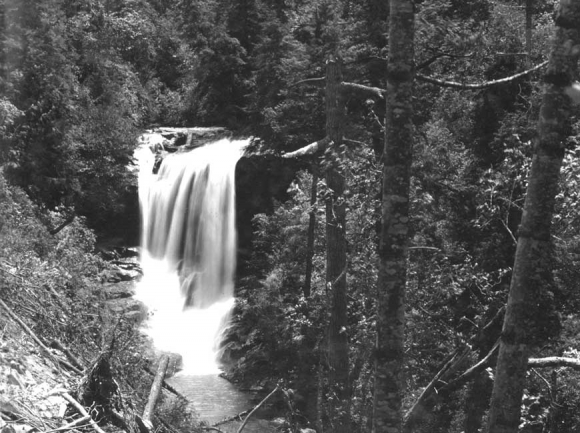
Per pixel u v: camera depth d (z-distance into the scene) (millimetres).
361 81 20234
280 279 31828
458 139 23391
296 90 24875
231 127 50125
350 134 19844
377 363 8695
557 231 13828
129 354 15305
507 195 15867
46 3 32594
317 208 17719
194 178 41844
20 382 11414
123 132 39281
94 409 11758
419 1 16422
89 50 38844
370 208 17531
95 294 21234
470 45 16016
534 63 21516
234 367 32500
